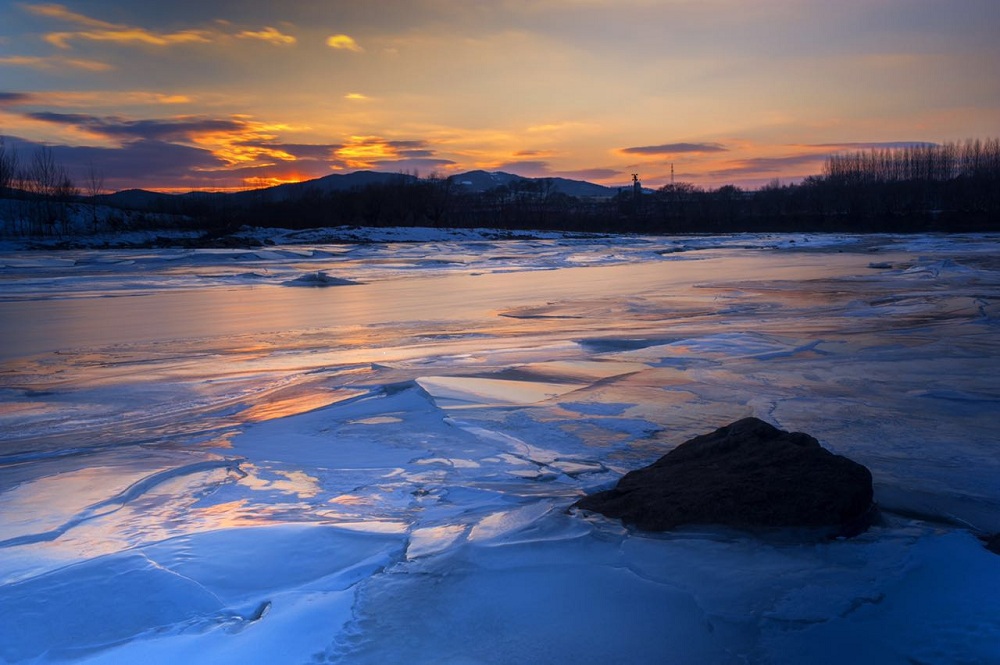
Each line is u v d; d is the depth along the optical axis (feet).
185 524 16.76
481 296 79.82
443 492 19.57
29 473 21.47
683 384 33.73
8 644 11.59
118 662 11.17
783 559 14.64
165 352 47.67
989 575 13.93
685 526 16.21
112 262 127.24
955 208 290.35
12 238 177.27
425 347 47.19
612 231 285.23
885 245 169.17
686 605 12.84
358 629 12.08
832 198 323.37
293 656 11.38
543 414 28.12
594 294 79.82
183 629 12.09
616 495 18.20
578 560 14.52
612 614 12.53
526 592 13.24
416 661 11.23
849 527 16.39
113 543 15.46
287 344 49.98
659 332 51.88
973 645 11.56
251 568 14.19
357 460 22.71
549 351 43.91
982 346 43.83
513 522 16.65
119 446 25.44
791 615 12.49
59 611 12.48
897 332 49.65
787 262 125.08
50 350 49.11
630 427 26.53
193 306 73.97
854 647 11.57
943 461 23.09
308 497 19.10
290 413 29.76
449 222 270.67
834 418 28.17
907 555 14.78
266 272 112.37
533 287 88.89
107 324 61.46
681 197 403.54
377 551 14.96
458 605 12.80
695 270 111.86
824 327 52.70
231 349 48.34
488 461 22.56
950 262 101.86
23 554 14.87
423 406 29.12
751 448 19.11
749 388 33.01
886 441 25.25
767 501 16.51
